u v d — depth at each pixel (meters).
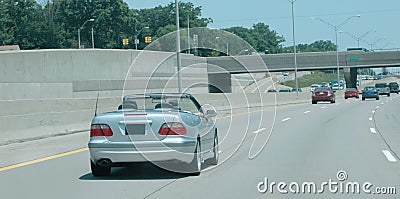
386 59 94.25
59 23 115.00
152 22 124.62
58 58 48.25
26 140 20.72
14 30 107.56
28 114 21.20
